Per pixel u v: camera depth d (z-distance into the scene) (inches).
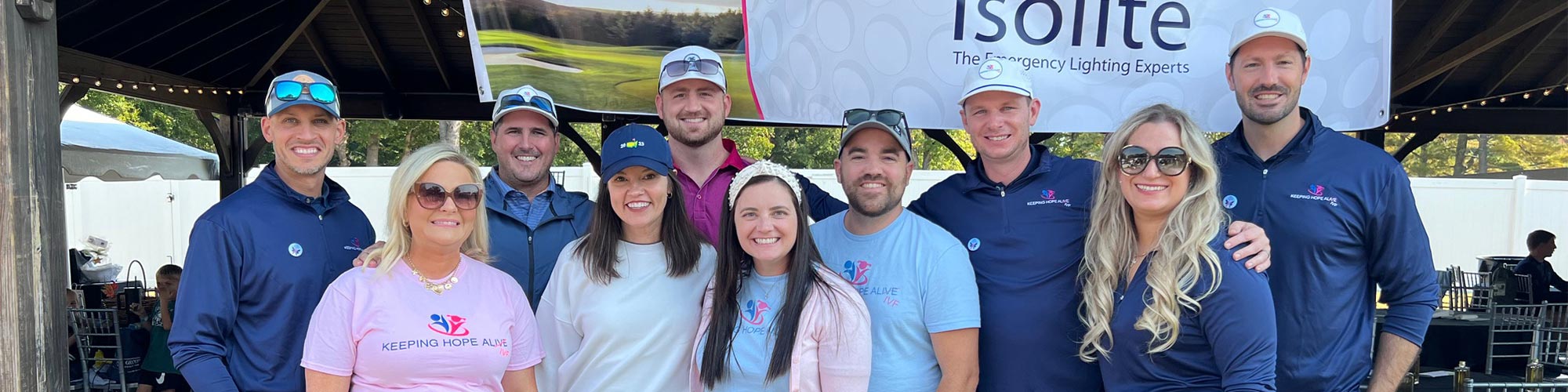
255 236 90.0
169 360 192.9
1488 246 447.8
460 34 249.1
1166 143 78.5
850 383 80.0
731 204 83.8
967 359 84.5
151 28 227.8
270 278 90.3
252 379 90.0
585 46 127.9
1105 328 82.2
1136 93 127.1
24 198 82.2
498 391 83.2
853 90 128.0
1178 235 77.7
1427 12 251.9
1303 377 93.3
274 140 94.0
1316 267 92.7
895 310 85.3
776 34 128.5
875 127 85.9
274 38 263.4
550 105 109.0
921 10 126.0
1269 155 97.8
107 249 405.7
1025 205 94.2
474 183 83.0
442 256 82.4
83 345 191.3
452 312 80.7
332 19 271.0
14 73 81.1
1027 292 90.7
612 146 87.2
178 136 759.1
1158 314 77.0
